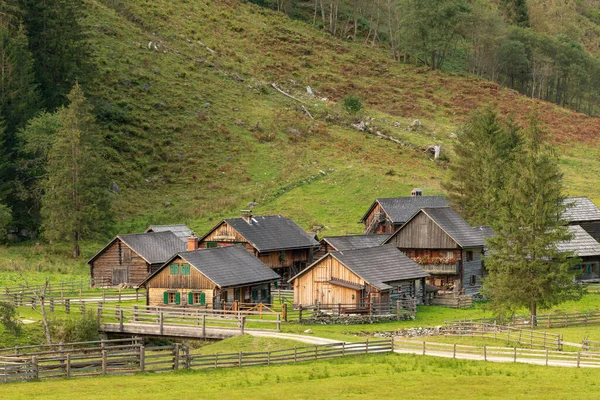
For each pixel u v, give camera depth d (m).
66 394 56.44
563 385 60.09
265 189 165.88
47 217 145.38
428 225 120.94
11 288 107.50
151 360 72.88
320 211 156.75
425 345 78.94
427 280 120.69
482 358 72.94
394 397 56.09
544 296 93.56
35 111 163.12
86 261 137.62
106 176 160.25
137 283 121.94
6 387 59.25
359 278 100.50
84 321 87.62
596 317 96.06
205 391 57.91
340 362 71.25
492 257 96.06
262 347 78.12
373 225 143.38
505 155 148.00
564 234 94.31
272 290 116.88
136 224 153.25
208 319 88.69
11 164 151.62
